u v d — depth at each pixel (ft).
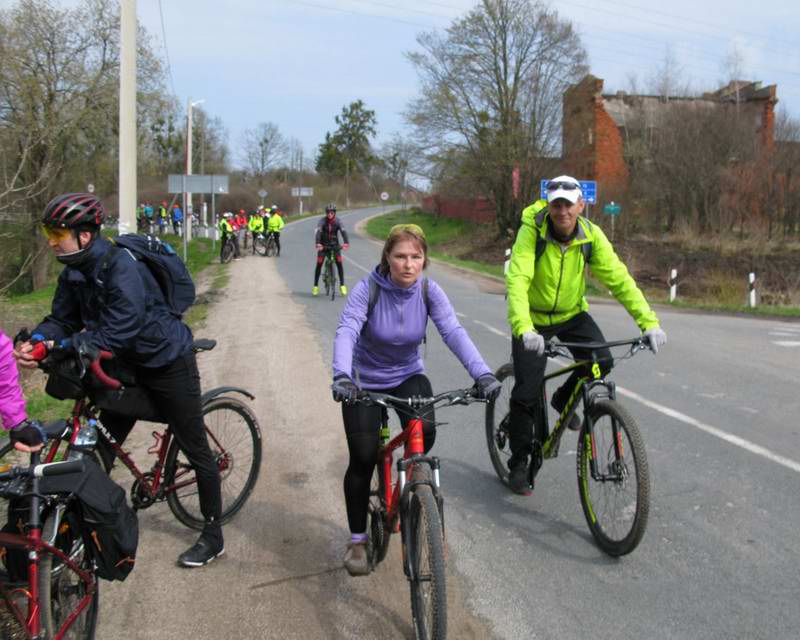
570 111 129.08
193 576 12.74
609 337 38.93
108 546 9.83
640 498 12.39
